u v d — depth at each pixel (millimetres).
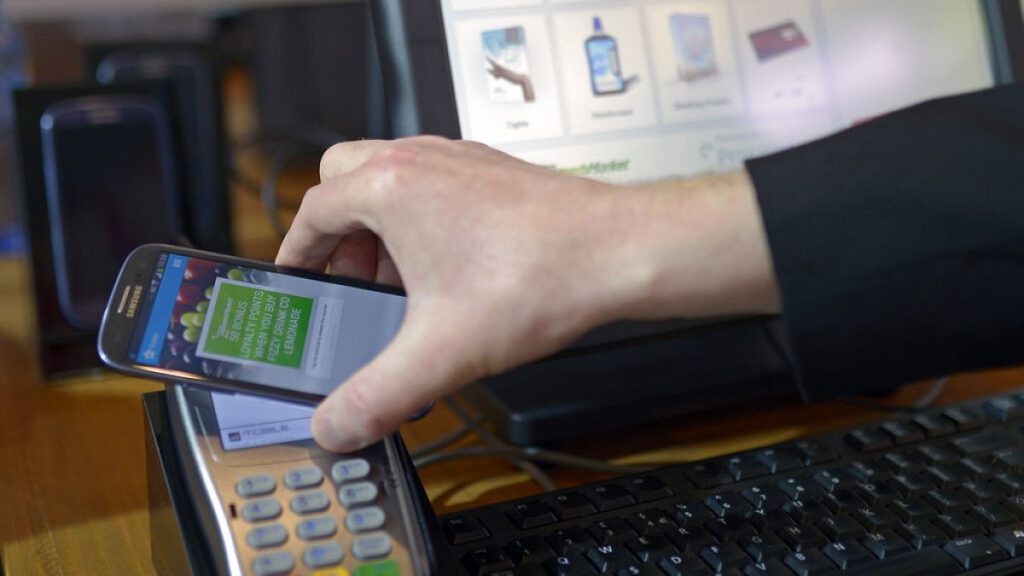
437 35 631
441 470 635
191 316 478
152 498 492
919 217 416
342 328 494
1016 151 417
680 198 429
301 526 419
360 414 429
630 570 450
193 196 961
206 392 474
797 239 417
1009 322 435
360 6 1276
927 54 768
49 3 1078
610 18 686
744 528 479
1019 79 780
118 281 483
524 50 661
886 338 436
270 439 459
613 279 421
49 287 782
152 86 837
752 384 666
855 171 420
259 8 1196
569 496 498
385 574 411
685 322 651
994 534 496
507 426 628
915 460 549
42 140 795
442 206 429
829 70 740
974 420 592
